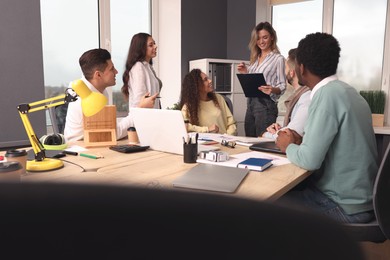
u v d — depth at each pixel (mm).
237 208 155
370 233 1326
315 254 152
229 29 4543
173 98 4238
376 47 3701
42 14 3244
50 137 1708
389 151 1168
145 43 2814
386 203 1227
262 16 4309
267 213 156
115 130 1876
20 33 2678
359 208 1356
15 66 2670
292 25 4238
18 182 144
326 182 1410
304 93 1929
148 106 2037
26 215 138
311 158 1292
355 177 1352
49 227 140
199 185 1040
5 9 2586
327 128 1296
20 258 134
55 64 3363
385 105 3637
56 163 1346
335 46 1431
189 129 2469
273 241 151
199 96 2703
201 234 149
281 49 4348
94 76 1999
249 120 3193
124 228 148
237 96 4082
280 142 1621
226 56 4566
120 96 4008
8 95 2645
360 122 1349
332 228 160
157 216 149
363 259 148
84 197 148
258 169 1285
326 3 3912
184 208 151
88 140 1817
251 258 149
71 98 1408
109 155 1614
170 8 4129
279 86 3012
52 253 139
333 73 1459
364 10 3723
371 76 3754
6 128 2646
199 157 1519
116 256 145
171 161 1482
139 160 1505
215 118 2699
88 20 3629
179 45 4098
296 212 162
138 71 2758
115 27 3934
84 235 145
